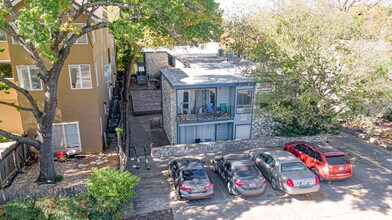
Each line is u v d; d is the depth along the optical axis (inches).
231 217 483.5
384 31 852.6
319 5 835.4
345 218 479.2
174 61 1250.6
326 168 579.2
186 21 624.7
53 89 559.8
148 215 489.7
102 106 883.4
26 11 438.9
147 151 798.5
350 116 693.9
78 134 755.4
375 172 645.3
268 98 735.7
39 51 698.2
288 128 838.5
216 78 818.8
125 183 475.5
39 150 581.6
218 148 780.6
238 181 526.9
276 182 565.0
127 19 563.8
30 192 460.8
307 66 693.9
